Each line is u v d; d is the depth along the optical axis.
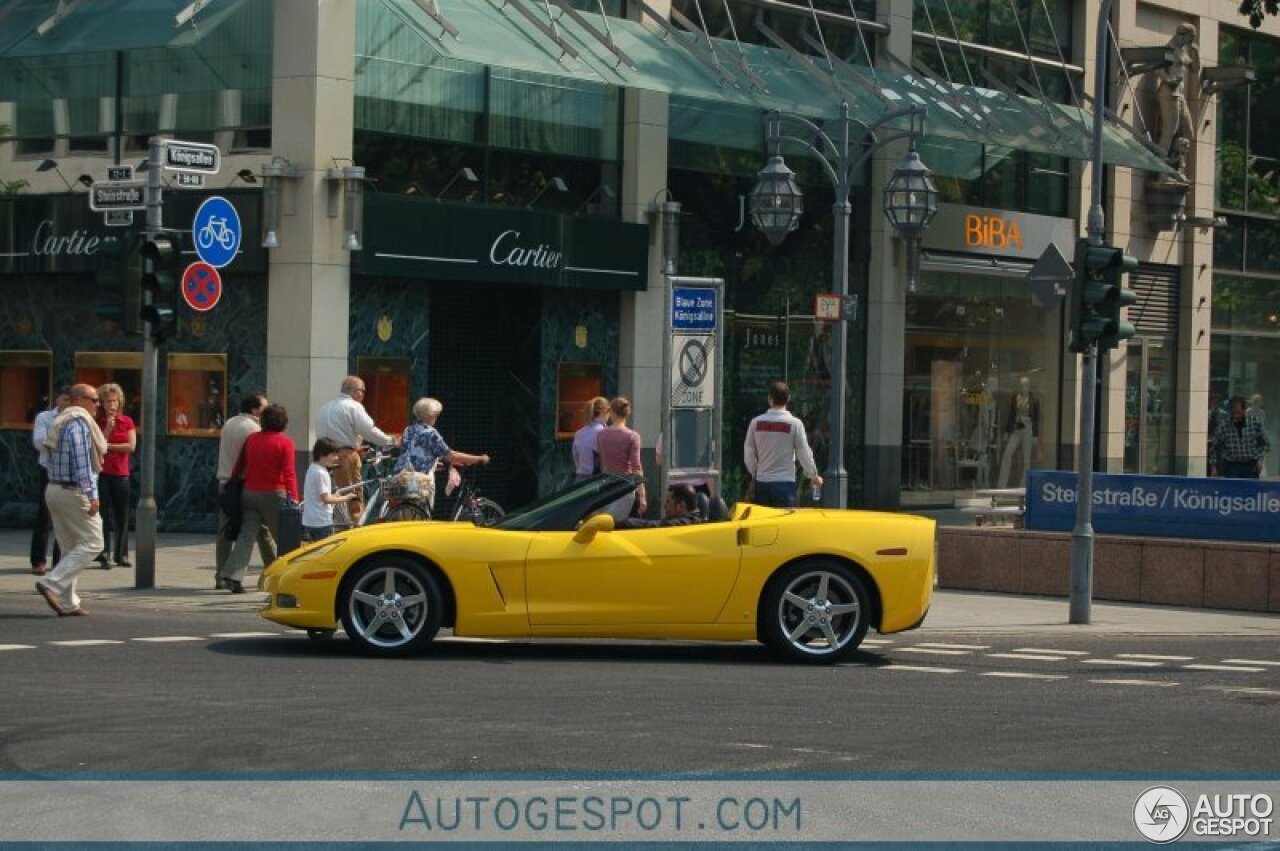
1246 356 49.47
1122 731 13.64
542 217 31.52
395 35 29.77
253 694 14.40
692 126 34.56
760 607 17.33
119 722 13.03
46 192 30.64
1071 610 21.86
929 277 39.47
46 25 30.25
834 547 17.36
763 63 35.62
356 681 15.27
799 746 12.58
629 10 34.28
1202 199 47.19
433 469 24.41
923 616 17.72
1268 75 50.34
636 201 33.31
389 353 29.95
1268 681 17.14
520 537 17.11
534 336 32.50
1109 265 21.95
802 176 36.69
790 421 24.70
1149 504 24.81
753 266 36.03
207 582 23.62
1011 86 41.94
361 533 17.22
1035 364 42.41
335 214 28.59
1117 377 44.81
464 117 30.86
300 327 28.47
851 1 37.75
